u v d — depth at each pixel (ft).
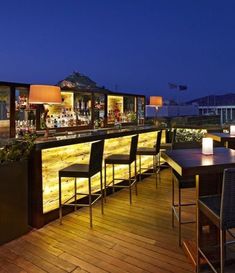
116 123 19.26
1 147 10.23
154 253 9.12
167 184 16.89
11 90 12.75
